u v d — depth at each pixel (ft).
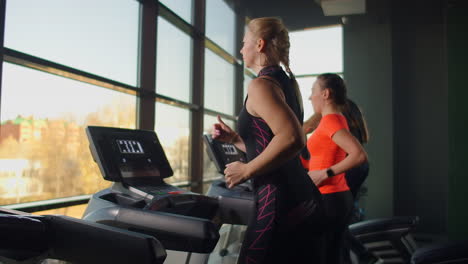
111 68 11.01
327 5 19.26
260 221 4.10
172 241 4.58
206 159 17.03
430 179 21.95
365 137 8.16
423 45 22.48
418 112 22.39
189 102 15.84
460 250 5.26
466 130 18.19
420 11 22.58
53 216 3.72
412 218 7.57
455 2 18.84
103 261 3.52
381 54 22.13
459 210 18.10
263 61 4.50
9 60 7.64
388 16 22.03
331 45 23.76
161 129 13.48
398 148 22.53
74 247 3.64
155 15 12.42
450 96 18.61
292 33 24.38
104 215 5.10
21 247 3.48
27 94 8.24
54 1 8.84
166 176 6.93
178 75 14.87
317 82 6.98
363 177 7.69
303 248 4.22
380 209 21.53
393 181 21.52
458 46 18.63
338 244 5.81
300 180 4.28
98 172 10.53
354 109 8.09
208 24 17.24
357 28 22.62
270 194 4.09
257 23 4.55
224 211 7.77
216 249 11.38
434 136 22.07
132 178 6.23
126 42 11.66
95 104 10.27
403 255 7.52
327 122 6.60
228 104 20.10
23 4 8.05
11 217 3.35
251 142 4.32
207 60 17.35
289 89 4.42
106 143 6.10
